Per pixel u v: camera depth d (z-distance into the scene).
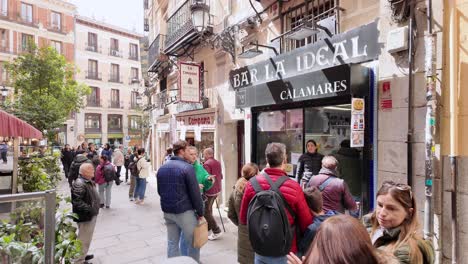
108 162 8.16
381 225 1.75
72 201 4.25
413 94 3.47
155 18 16.16
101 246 5.21
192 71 8.89
